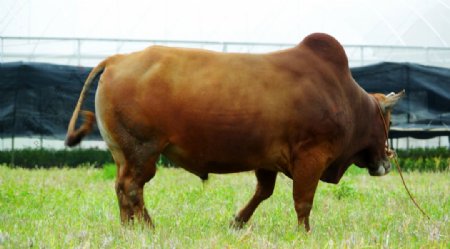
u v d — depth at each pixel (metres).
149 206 25.89
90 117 20.55
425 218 22.88
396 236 19.42
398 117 46.00
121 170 20.28
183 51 20.14
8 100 46.28
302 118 20.19
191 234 19.47
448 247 17.81
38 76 46.41
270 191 22.16
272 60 20.56
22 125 46.38
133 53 20.42
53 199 27.30
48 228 20.06
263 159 20.33
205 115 19.55
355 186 32.75
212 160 20.11
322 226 21.80
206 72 19.80
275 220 23.08
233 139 19.75
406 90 46.09
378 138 22.69
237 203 26.61
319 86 20.62
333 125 20.59
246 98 19.73
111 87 19.81
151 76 19.67
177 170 40.09
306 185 20.47
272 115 19.91
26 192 27.91
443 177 37.75
